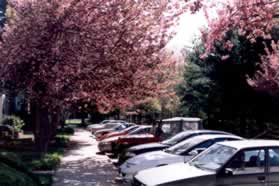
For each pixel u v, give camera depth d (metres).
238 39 27.19
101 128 36.97
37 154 17.73
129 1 16.69
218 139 11.70
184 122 18.55
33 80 16.08
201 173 8.16
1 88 17.19
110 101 18.80
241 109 30.02
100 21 16.28
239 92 29.23
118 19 16.62
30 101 17.41
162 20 17.45
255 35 9.84
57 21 15.52
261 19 9.12
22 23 15.70
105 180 13.45
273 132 28.64
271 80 24.47
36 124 18.66
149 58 17.56
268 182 8.28
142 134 20.64
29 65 15.84
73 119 82.81
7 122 30.98
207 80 30.03
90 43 16.02
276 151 8.57
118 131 27.92
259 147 8.52
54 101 16.52
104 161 18.98
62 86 16.38
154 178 8.30
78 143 30.72
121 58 17.02
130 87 17.94
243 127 30.58
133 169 11.49
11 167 9.61
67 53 15.60
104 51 16.31
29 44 15.42
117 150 19.42
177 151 11.80
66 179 13.57
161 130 19.22
